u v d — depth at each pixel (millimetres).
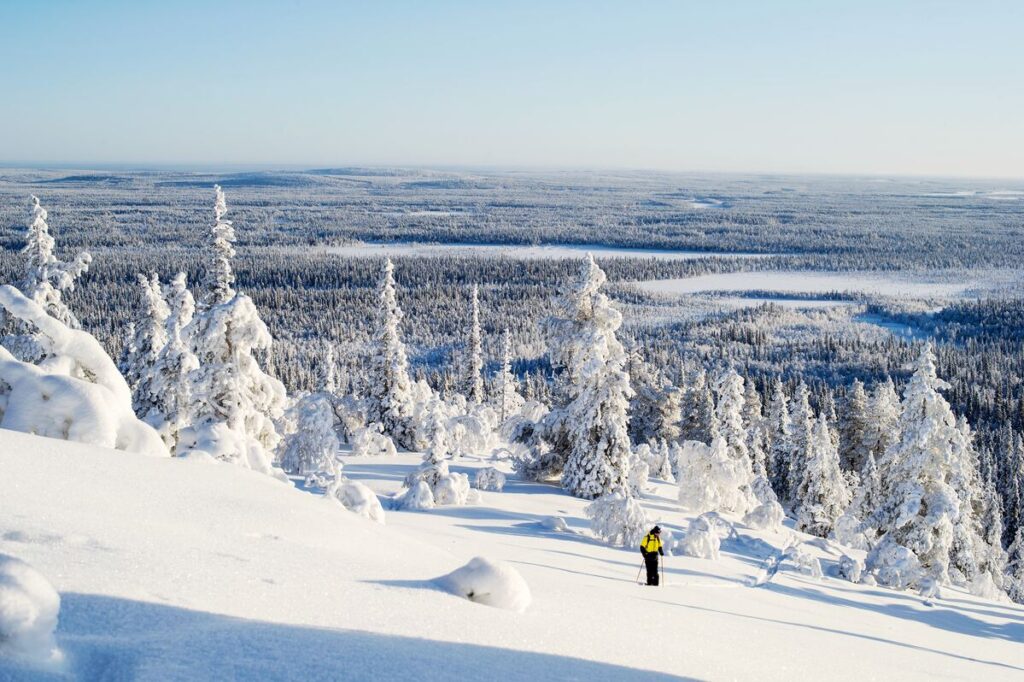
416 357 175375
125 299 193625
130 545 5945
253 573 5996
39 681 3637
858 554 33031
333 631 5129
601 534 22922
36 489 6895
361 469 34625
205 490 8430
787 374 147125
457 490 26672
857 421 67000
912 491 29328
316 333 198125
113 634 4414
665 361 142875
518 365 152375
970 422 112188
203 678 4062
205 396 21953
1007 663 14945
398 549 8945
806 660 8797
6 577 3951
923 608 22703
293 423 32938
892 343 166125
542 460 35312
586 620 7539
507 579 7055
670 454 56062
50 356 12305
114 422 10500
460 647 5414
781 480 62719
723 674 6773
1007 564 59562
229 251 26484
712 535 23453
